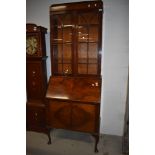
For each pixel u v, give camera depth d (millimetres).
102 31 2379
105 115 2672
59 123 2287
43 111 2559
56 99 2229
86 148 2297
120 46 2434
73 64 2398
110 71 2537
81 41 2365
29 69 2535
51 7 2316
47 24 2760
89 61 2471
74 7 2211
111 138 2568
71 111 2191
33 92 2611
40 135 2650
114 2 2346
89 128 2154
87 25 2299
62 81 2393
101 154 2152
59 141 2480
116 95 2576
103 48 2494
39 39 2395
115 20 2385
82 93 2191
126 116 2236
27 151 2205
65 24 2424
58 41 2480
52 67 2488
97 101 2064
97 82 2254
